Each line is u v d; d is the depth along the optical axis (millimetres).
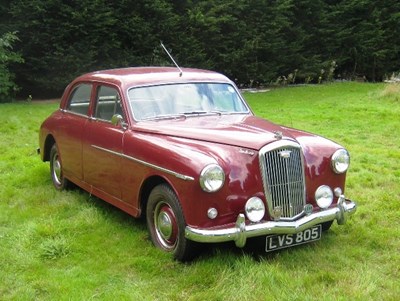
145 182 4910
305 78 23844
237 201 4332
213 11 19797
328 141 5074
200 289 4145
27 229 5348
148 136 4977
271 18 21734
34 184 7215
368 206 6168
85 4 16750
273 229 4363
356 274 4359
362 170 7867
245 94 19844
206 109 5613
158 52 18719
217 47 20656
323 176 4809
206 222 4285
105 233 5316
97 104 5863
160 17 18688
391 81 23422
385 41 24812
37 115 13820
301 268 4492
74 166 6301
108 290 4133
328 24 23781
